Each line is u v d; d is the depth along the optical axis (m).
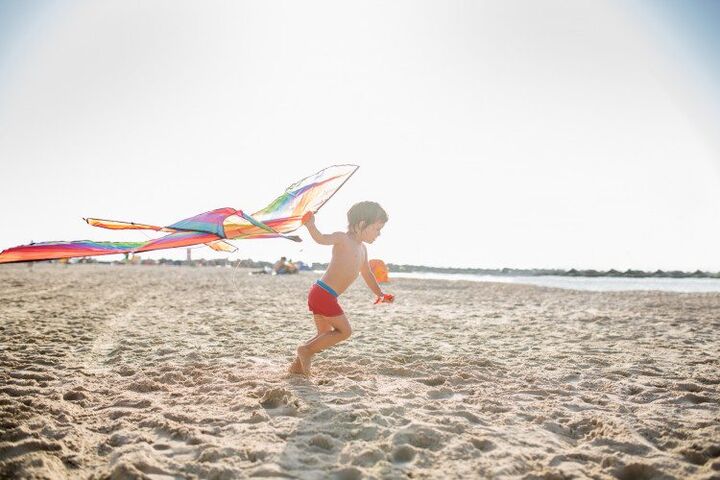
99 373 4.26
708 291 17.70
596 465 2.41
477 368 4.52
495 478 2.22
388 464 2.33
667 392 3.70
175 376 4.09
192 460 2.40
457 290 16.64
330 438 2.62
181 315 8.31
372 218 3.83
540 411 3.24
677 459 2.47
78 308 9.16
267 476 2.19
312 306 3.87
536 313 9.31
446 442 2.63
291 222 3.83
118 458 2.42
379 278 9.00
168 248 3.41
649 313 9.37
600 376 4.24
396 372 4.27
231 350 5.30
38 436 2.65
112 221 3.16
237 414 3.07
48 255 3.10
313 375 4.12
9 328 6.50
